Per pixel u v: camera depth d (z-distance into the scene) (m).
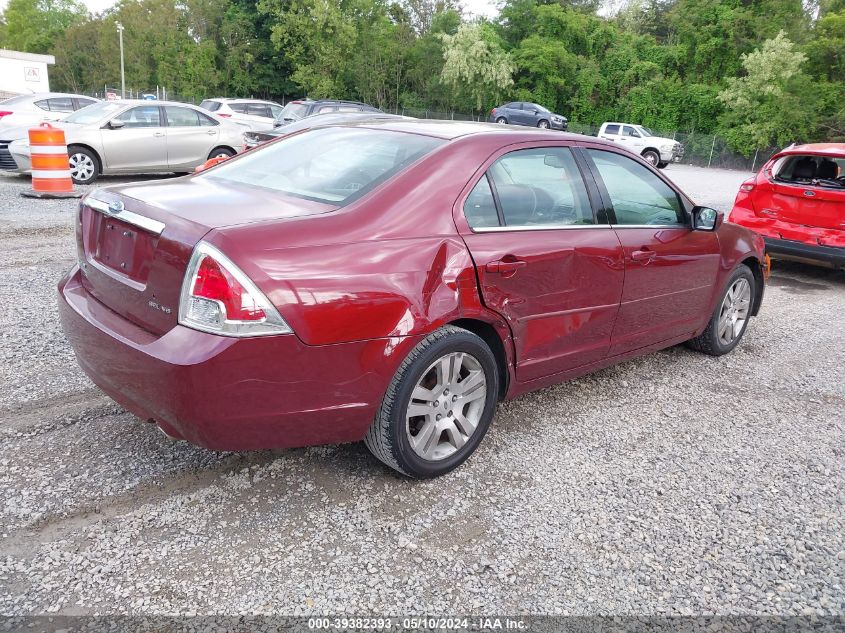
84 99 17.92
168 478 2.96
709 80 48.50
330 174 3.08
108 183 12.34
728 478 3.32
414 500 2.93
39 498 2.74
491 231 3.12
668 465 3.41
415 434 2.99
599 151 3.84
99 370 2.72
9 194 10.34
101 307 2.84
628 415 3.98
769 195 7.87
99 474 2.95
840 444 3.78
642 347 4.23
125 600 2.24
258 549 2.54
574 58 51.56
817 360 5.22
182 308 2.41
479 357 3.06
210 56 60.78
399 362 2.74
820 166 7.77
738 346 5.45
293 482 3.00
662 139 31.70
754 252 5.07
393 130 3.45
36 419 3.39
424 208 2.91
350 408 2.68
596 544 2.72
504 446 3.48
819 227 7.51
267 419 2.52
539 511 2.92
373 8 56.78
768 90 40.19
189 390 2.35
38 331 4.60
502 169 3.26
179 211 2.62
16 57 36.81
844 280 8.44
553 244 3.34
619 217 3.83
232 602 2.27
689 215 4.36
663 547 2.73
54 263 6.46
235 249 2.37
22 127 12.24
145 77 65.69
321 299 2.49
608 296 3.73
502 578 2.48
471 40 51.44
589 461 3.39
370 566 2.49
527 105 38.16
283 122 19.72
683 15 50.12
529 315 3.29
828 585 2.57
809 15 48.66
